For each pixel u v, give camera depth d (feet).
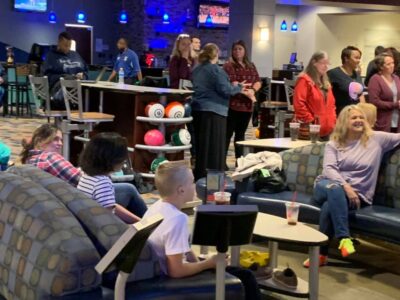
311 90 19.79
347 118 15.62
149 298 8.33
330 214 14.79
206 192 13.20
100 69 44.80
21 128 37.88
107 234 8.43
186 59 26.30
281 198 16.08
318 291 12.98
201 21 62.90
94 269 8.16
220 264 8.29
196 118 23.02
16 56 56.65
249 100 25.00
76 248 8.13
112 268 7.41
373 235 14.61
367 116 16.40
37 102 24.99
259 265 13.09
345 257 15.90
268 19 45.11
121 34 63.21
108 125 23.81
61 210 8.97
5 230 9.70
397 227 14.10
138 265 8.62
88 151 11.39
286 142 19.40
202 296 8.74
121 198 15.37
